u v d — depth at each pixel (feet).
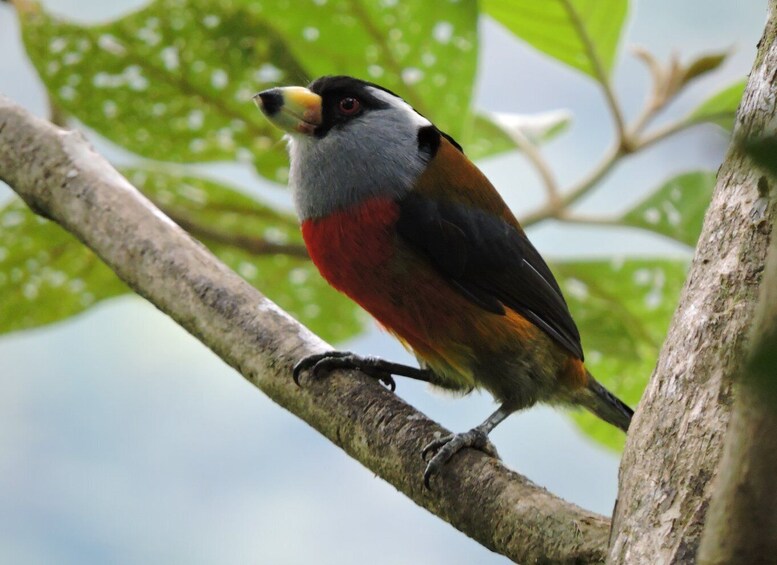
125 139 29.01
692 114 27.73
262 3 26.58
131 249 22.25
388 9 26.25
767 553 10.48
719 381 14.75
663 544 14.06
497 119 30.22
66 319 30.09
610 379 32.42
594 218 28.84
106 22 26.55
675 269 29.45
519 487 17.54
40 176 23.32
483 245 24.72
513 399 24.85
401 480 19.02
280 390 20.83
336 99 25.43
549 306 25.36
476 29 26.32
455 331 24.47
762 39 16.69
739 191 15.84
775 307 8.48
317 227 24.99
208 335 21.58
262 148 29.43
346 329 32.37
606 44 27.43
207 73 27.76
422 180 24.89
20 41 26.73
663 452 14.75
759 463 10.25
